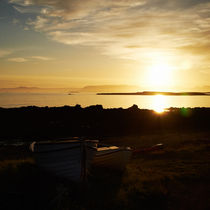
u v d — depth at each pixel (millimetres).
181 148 21016
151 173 12016
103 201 7965
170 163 14609
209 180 10375
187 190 9219
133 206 7676
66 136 31016
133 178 10961
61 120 39312
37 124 36406
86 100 142375
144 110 50375
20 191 8102
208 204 7844
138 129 36188
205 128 37531
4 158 16547
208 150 19188
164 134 32031
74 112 44562
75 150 9766
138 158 17453
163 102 127438
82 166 9695
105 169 12008
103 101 133875
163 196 8523
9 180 8688
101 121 39625
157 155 18266
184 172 11891
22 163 10953
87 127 35719
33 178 9172
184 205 7793
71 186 9180
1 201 7375
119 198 8211
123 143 25406
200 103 118375
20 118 38750
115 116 43062
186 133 32625
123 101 136000
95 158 11078
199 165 13555
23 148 23281
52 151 9672
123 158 12477
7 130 32750
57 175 9727
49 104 98625
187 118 44000
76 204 7660
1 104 93562
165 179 10641
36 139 29141
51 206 7453
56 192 8312
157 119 41906
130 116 43312
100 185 9734
